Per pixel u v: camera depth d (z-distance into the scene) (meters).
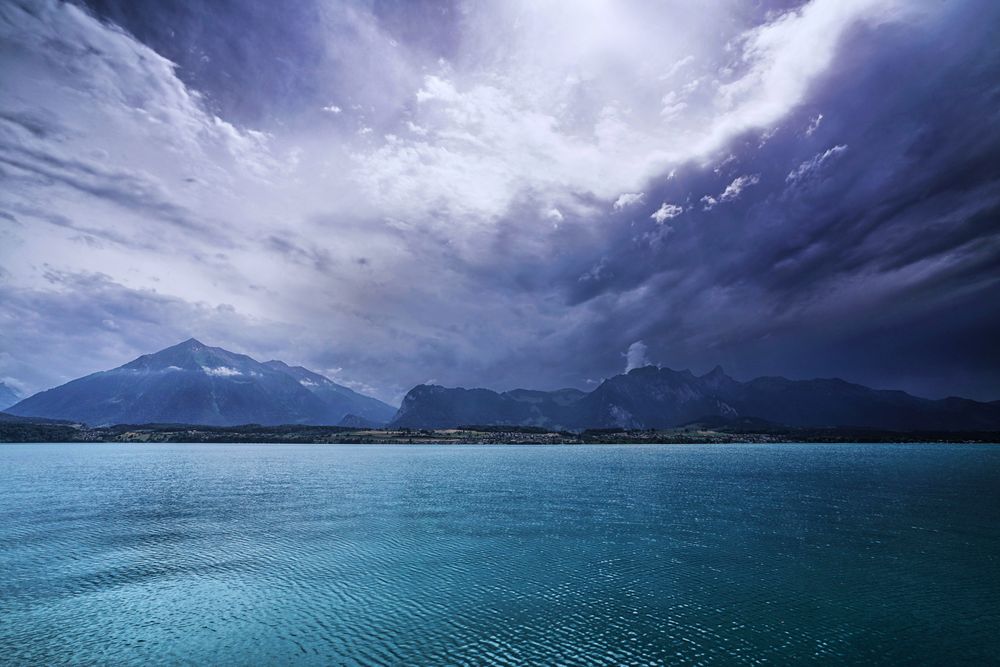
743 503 113.06
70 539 79.38
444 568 63.06
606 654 40.12
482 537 79.69
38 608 50.59
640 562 65.06
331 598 52.91
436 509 107.31
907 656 39.78
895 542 74.56
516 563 65.06
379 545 74.94
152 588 56.41
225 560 67.19
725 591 54.12
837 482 153.62
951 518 93.44
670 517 96.00
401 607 50.31
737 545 73.56
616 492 134.25
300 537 80.38
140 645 42.31
